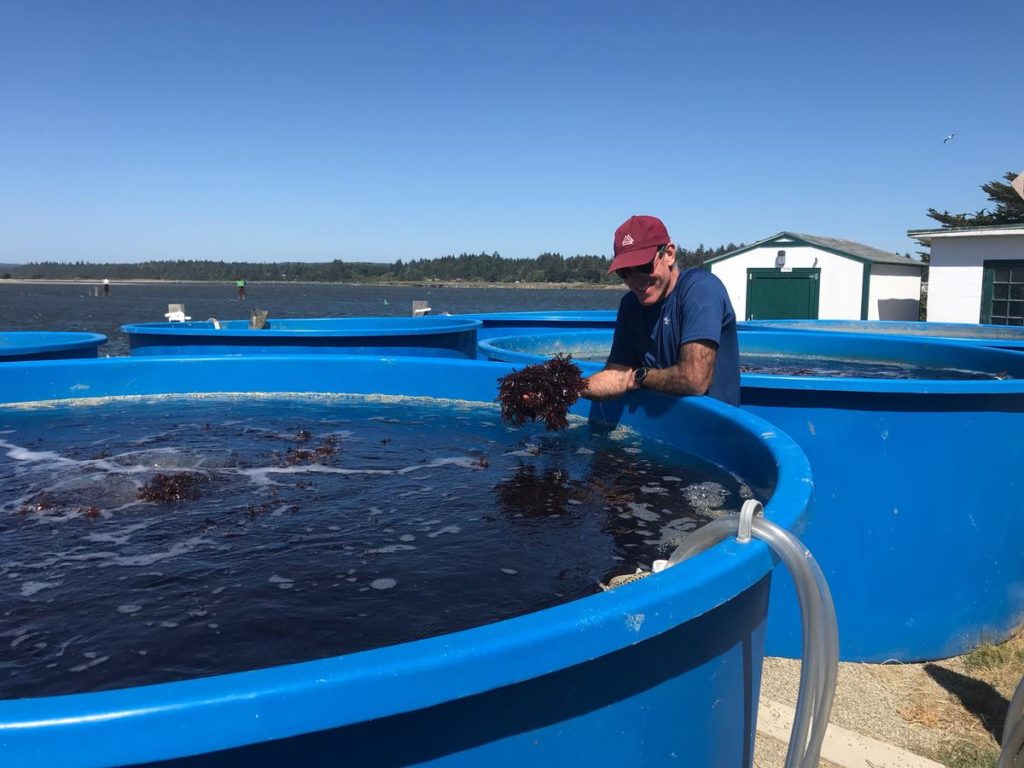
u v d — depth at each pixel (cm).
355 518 258
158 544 235
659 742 143
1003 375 583
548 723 127
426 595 197
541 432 381
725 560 145
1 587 204
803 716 154
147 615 186
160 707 100
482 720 120
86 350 680
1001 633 396
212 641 173
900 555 361
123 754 99
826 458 353
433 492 287
